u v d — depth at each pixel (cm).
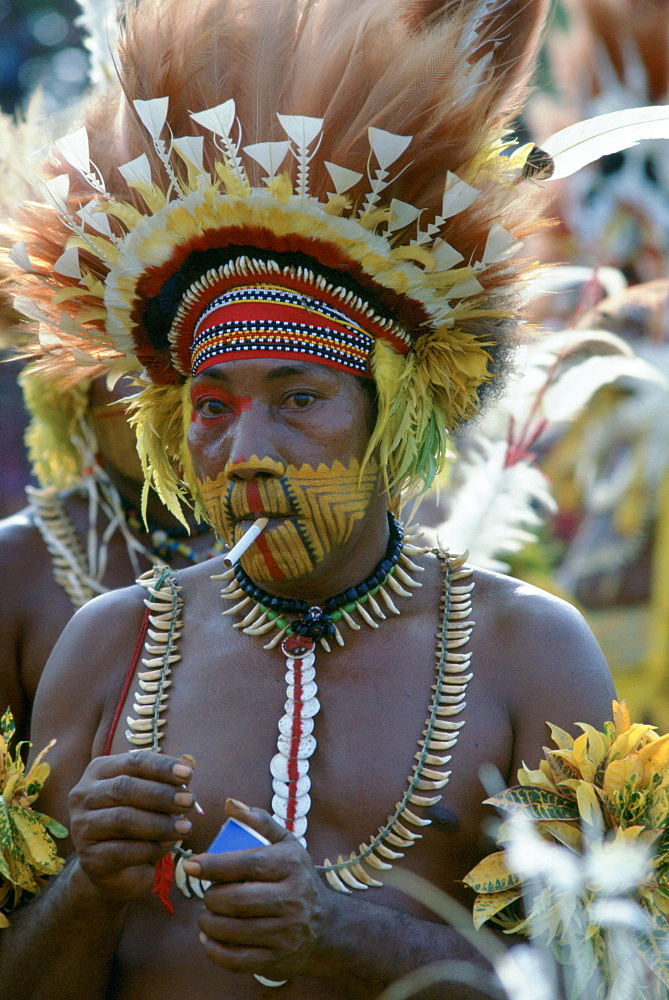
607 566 1512
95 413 1047
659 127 748
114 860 630
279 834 623
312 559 702
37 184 770
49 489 1083
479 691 703
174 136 740
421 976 632
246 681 723
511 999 625
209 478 717
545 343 1102
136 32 750
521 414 1110
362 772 687
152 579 799
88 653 757
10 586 1011
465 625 724
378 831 678
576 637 715
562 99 1628
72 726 744
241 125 720
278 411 702
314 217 680
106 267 766
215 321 712
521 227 734
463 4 732
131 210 729
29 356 859
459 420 793
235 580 762
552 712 692
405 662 718
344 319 711
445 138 704
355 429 709
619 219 1512
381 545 751
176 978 669
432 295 715
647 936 634
